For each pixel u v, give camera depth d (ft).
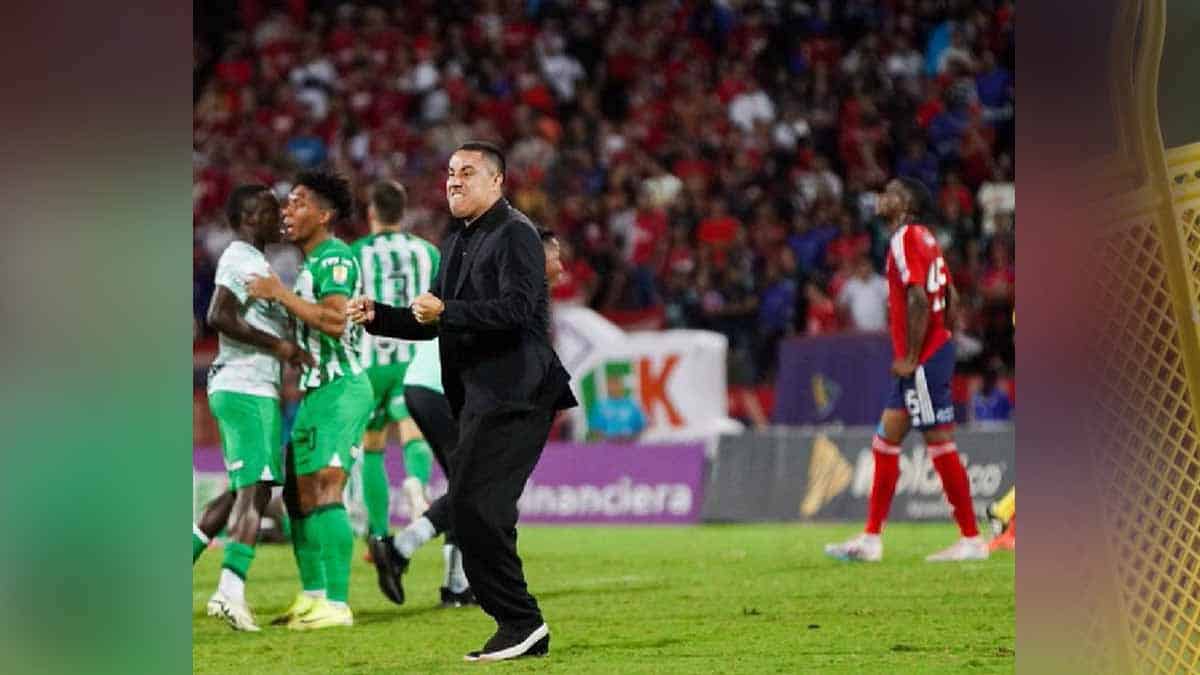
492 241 70.28
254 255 83.66
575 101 262.06
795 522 151.02
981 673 71.20
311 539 86.07
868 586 99.76
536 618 73.97
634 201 238.89
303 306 83.46
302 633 84.38
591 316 181.37
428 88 261.85
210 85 261.03
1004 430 146.41
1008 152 248.52
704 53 262.88
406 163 253.65
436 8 268.82
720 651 76.95
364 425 87.76
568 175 246.68
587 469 156.87
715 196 239.71
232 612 83.97
